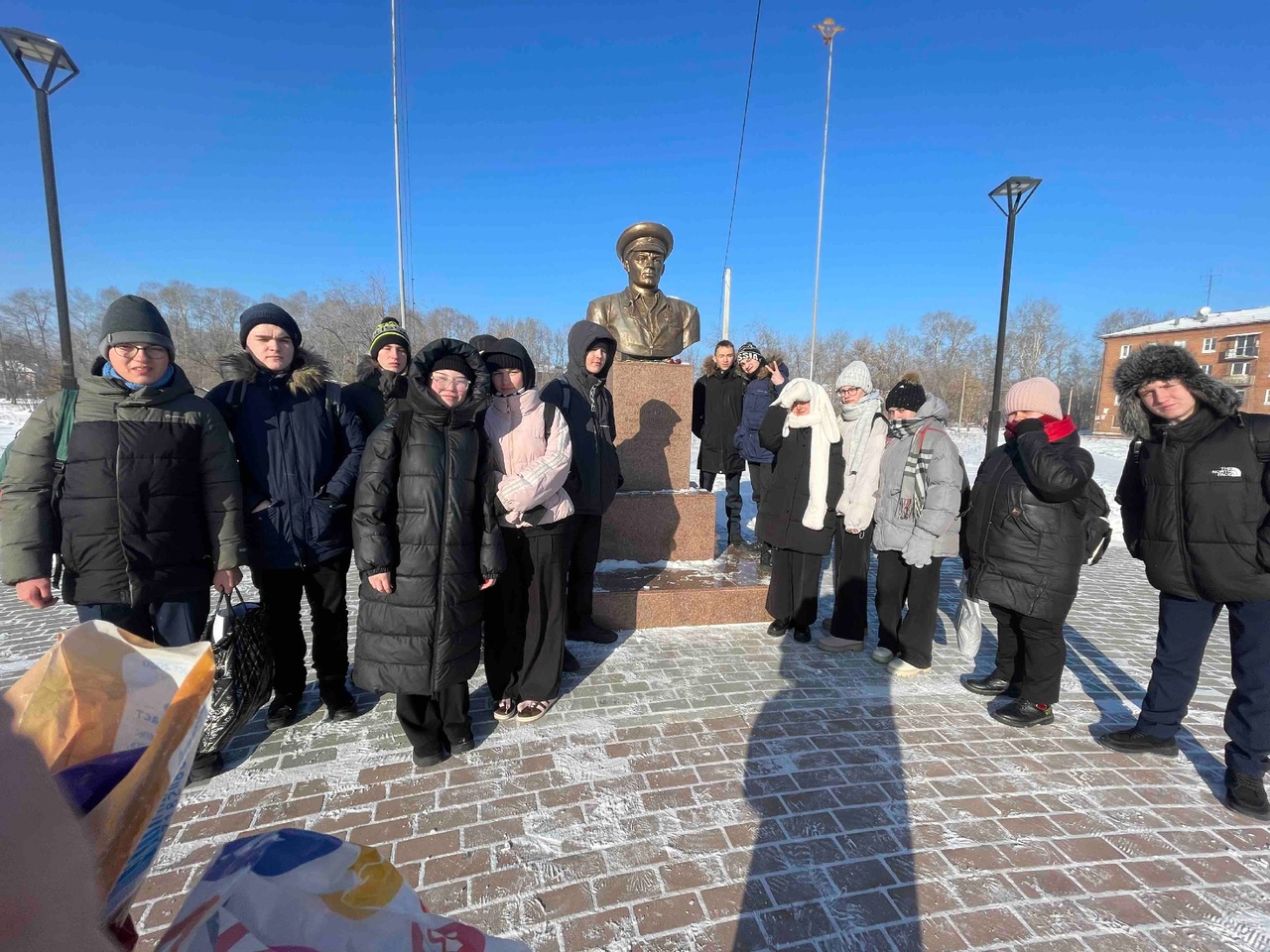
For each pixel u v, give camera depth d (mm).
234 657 2621
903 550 3604
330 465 2988
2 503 2268
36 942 403
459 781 2639
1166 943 1869
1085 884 2113
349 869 736
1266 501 2445
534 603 3111
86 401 2346
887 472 3713
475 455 2660
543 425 2967
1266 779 2855
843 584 4055
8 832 417
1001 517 3113
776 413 4098
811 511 3922
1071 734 3154
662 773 2719
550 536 3072
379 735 3012
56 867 431
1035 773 2791
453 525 2570
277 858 711
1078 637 4641
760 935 1873
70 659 703
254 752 2861
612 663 3865
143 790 645
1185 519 2645
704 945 1835
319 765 2760
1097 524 3066
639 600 4406
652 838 2299
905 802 2543
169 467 2408
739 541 6086
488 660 3189
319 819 2391
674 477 5281
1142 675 3908
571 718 3191
